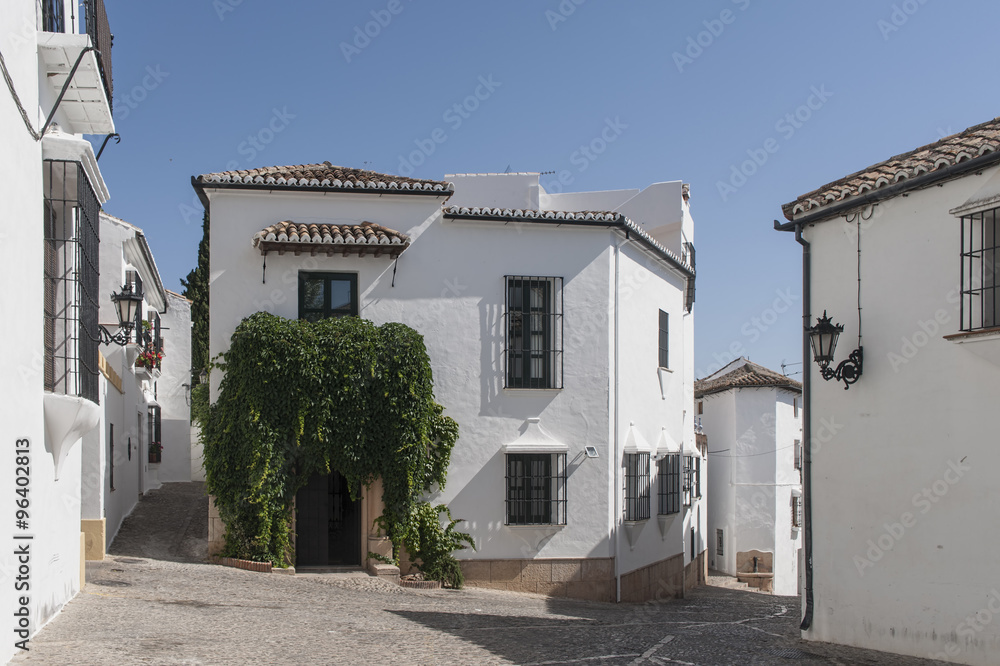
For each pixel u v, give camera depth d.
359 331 15.51
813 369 11.61
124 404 18.03
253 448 14.80
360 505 15.94
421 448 15.65
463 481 16.20
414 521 15.59
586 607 15.35
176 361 26.62
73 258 9.70
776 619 15.16
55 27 9.25
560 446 16.58
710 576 29.34
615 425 17.30
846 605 10.85
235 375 15.09
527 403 16.67
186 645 8.57
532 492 16.58
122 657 7.81
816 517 11.39
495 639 10.49
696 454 23.69
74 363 9.42
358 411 15.43
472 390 16.39
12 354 7.59
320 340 15.30
